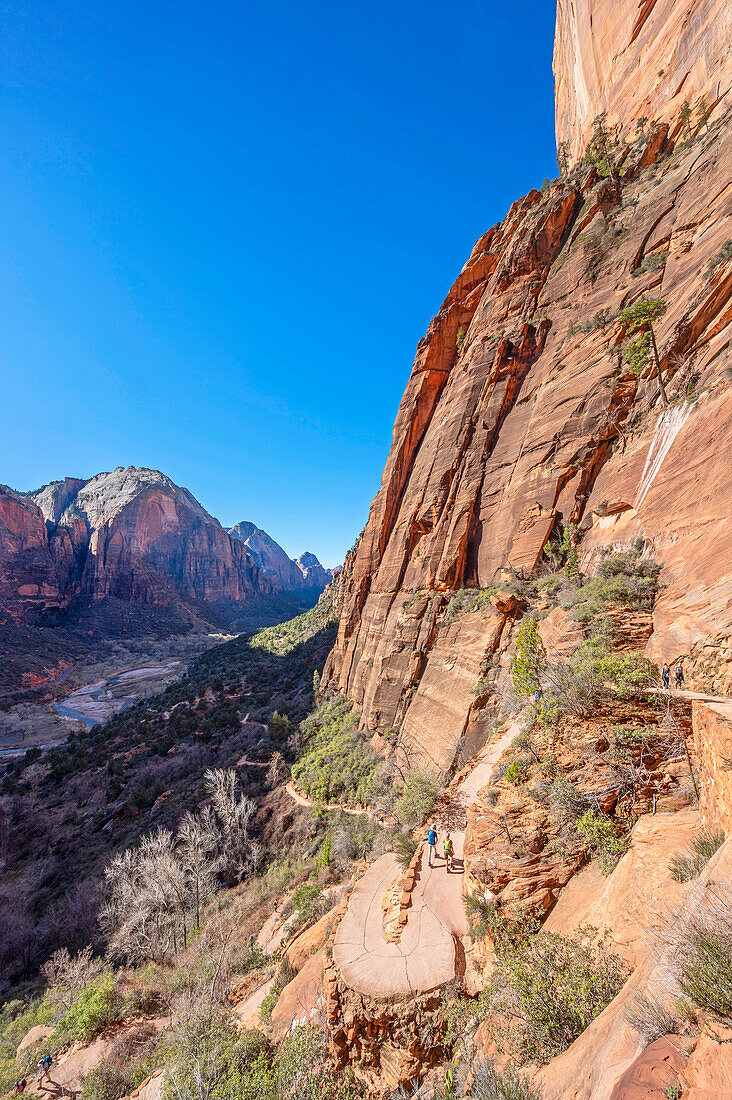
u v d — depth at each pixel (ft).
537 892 29.45
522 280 110.52
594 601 53.11
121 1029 64.13
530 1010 19.65
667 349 66.95
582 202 106.01
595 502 76.54
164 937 89.51
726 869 15.07
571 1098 13.78
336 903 60.23
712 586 39.04
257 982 57.57
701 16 82.74
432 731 89.86
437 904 38.37
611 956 20.34
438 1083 25.17
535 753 35.94
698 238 70.13
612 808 30.01
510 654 75.82
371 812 96.89
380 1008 29.68
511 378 105.70
